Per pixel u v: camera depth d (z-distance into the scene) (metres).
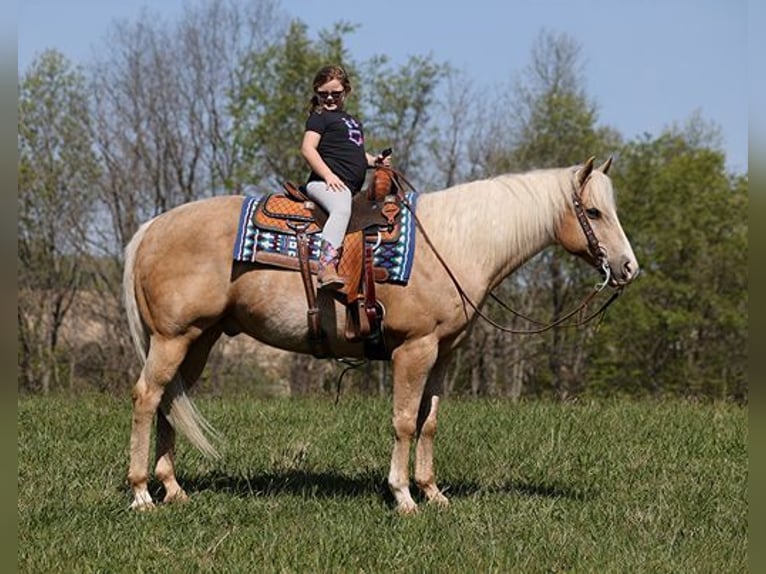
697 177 33.62
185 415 6.48
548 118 30.58
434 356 6.38
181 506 6.33
